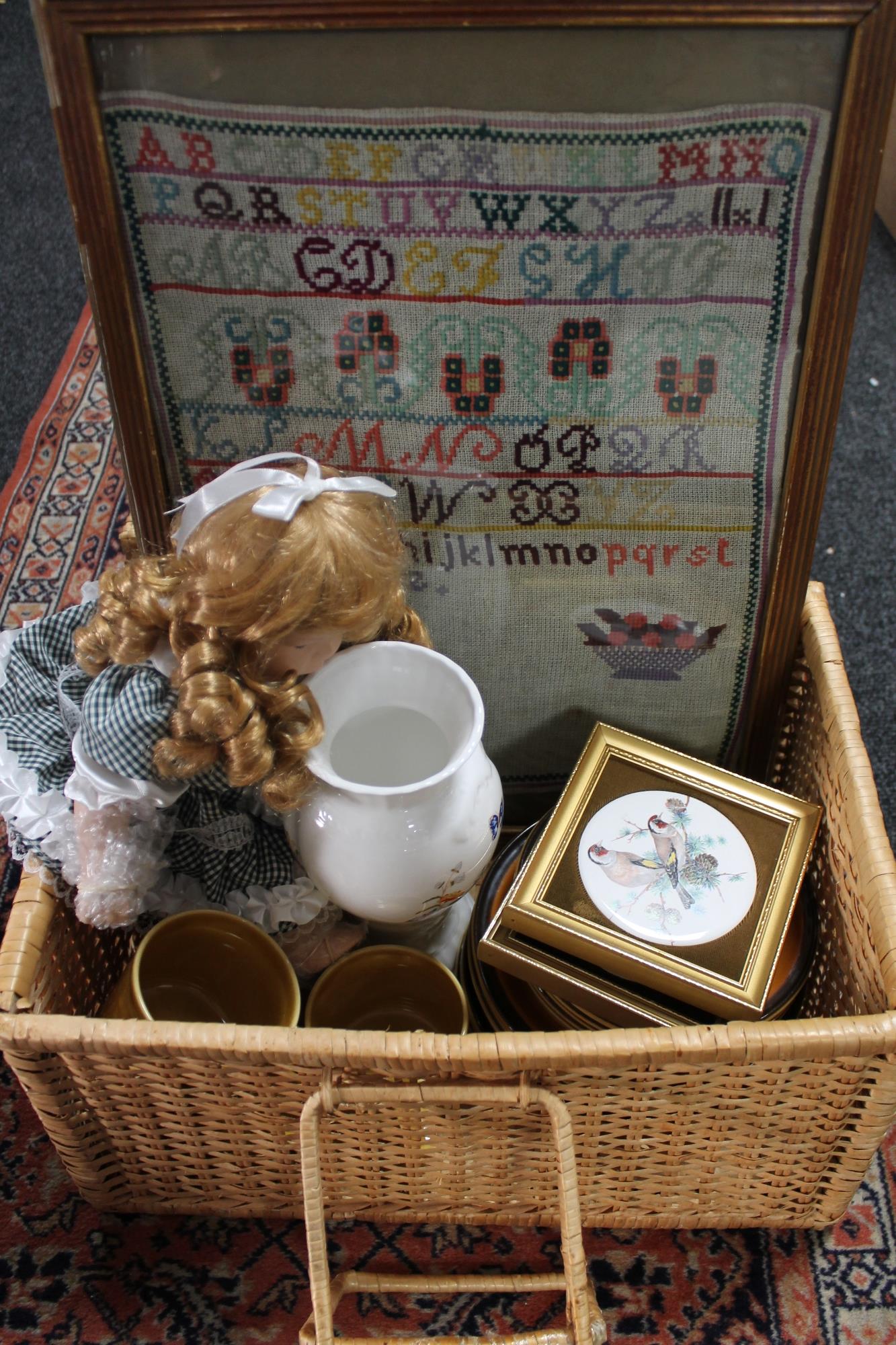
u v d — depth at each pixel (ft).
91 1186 2.85
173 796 2.55
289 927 2.97
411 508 2.85
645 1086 2.45
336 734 2.81
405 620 2.84
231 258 2.48
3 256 6.24
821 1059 2.32
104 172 2.34
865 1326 2.78
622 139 2.35
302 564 2.29
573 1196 2.38
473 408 2.69
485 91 2.29
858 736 2.83
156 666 2.50
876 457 5.21
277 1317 2.79
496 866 3.06
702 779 2.97
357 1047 2.27
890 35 2.20
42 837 2.61
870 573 4.75
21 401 5.50
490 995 2.87
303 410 2.69
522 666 3.15
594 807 2.91
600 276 2.52
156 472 2.74
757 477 2.79
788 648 3.11
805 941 2.89
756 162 2.38
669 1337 2.77
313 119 2.32
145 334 2.56
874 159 2.34
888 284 6.05
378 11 2.16
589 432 2.72
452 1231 2.97
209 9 2.16
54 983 2.69
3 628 4.53
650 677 3.17
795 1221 2.91
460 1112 2.51
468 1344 2.45
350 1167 2.72
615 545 2.91
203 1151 2.73
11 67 7.32
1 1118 3.17
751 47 2.25
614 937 2.63
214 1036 2.29
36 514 4.99
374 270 2.50
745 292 2.54
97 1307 2.81
